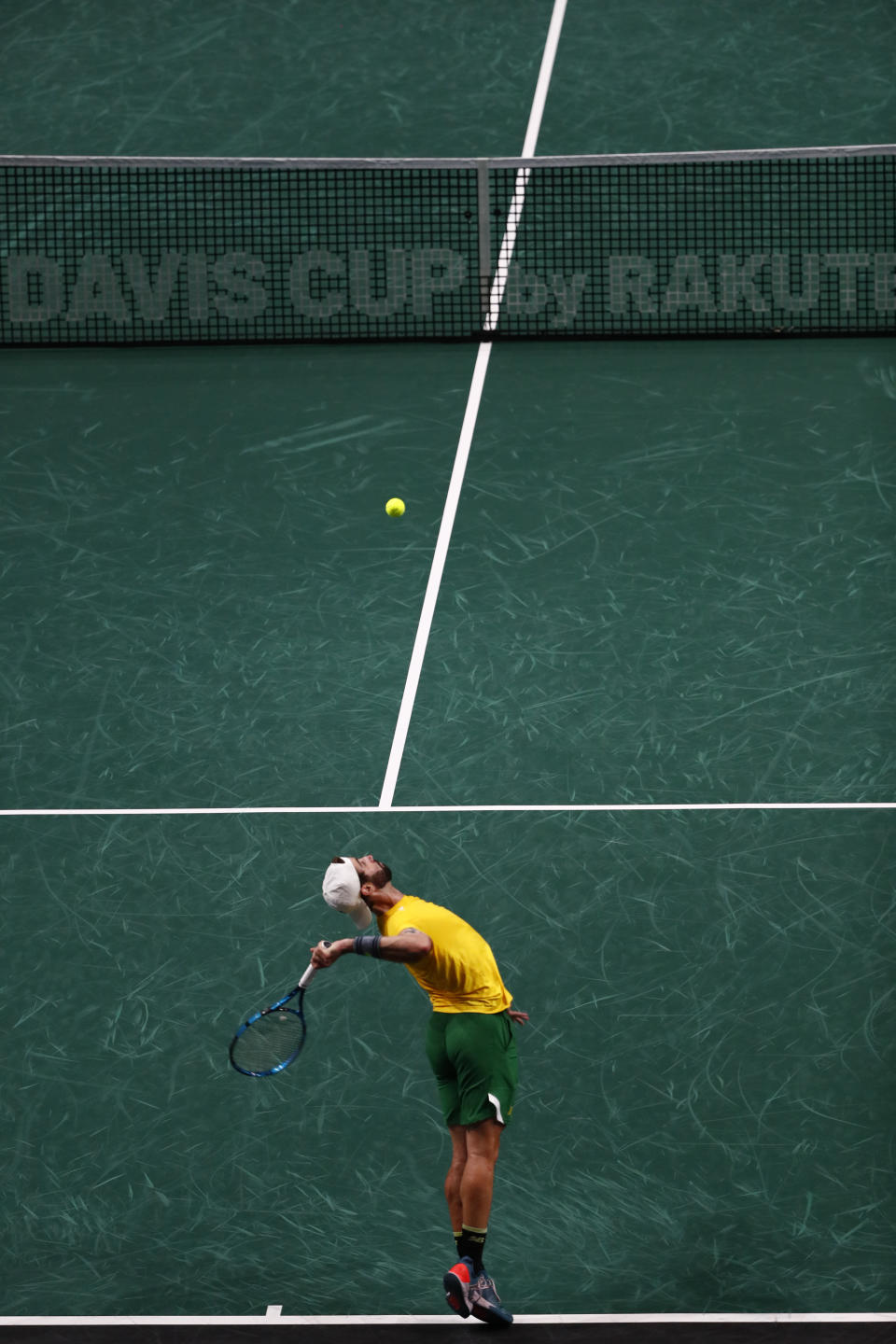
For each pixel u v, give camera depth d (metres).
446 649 44.38
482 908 37.22
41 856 38.84
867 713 41.88
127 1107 33.53
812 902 37.19
